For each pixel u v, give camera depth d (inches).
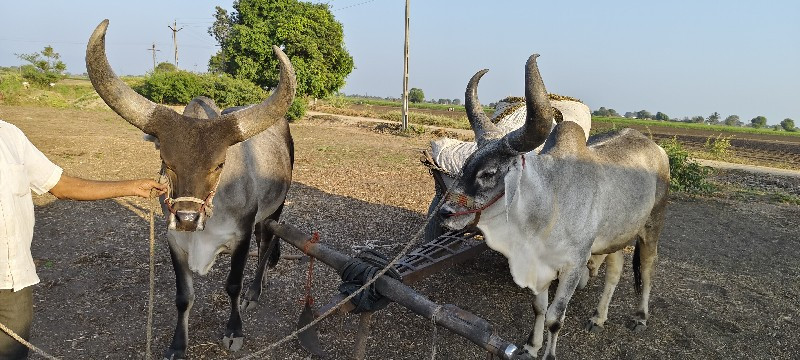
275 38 1163.3
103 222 275.6
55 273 211.5
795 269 275.7
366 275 133.6
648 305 217.0
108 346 164.2
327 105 1437.0
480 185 141.3
